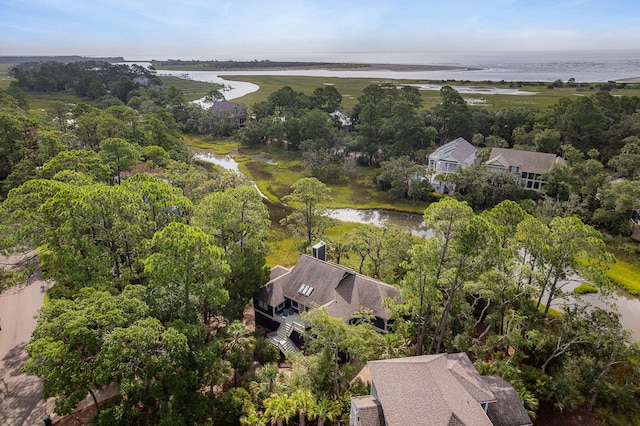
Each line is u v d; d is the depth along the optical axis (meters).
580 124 93.94
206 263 32.06
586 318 36.25
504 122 112.75
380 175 86.94
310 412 30.03
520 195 77.25
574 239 36.44
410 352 39.12
